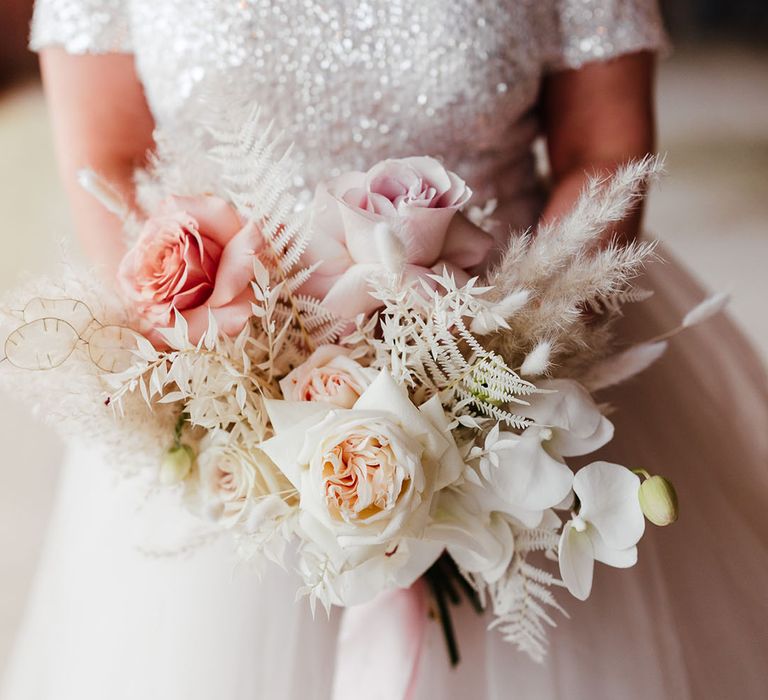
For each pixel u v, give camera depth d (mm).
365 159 962
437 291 629
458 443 647
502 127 972
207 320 613
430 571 789
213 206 634
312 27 892
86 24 966
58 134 1018
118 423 648
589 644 800
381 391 589
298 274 645
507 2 913
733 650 867
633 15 986
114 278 826
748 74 6059
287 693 798
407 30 893
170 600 852
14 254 3242
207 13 894
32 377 627
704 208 3682
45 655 931
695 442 1048
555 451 657
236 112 683
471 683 820
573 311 632
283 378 689
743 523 1005
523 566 676
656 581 843
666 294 1234
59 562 1002
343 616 838
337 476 569
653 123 1052
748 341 1363
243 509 642
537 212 1056
